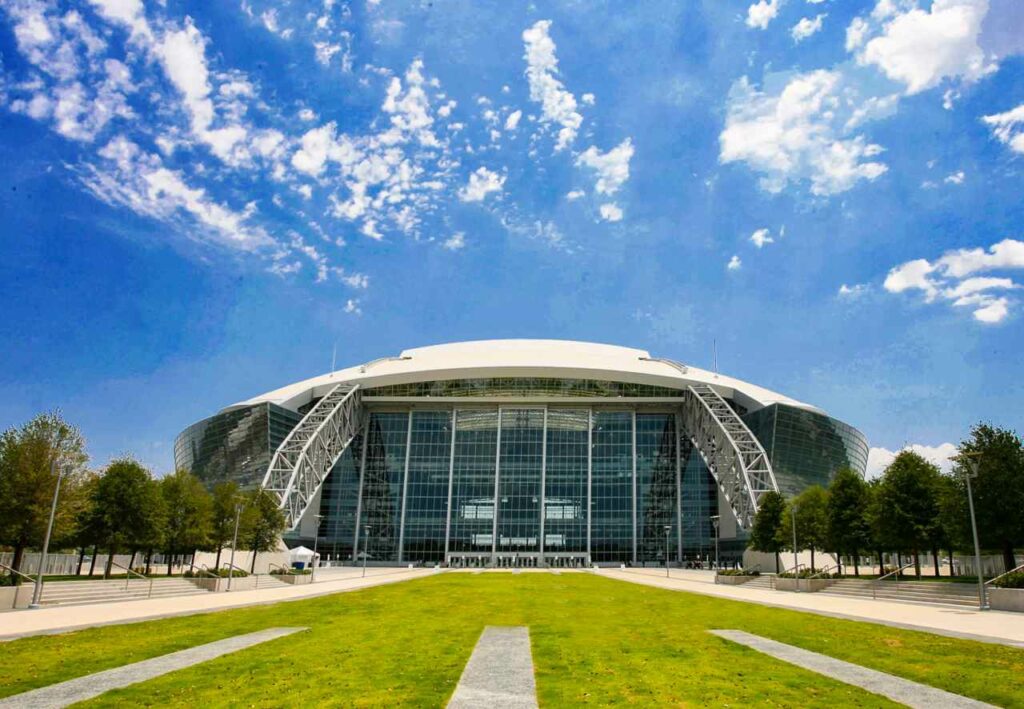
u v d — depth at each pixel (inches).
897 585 1790.1
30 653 775.7
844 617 1192.8
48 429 1690.5
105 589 1652.3
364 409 5108.3
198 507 2425.0
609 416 5002.5
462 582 2415.1
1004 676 645.9
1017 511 1627.7
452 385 4943.4
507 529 4763.8
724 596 1804.9
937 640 878.4
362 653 785.6
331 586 2181.3
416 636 936.9
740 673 671.8
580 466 4886.8
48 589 1508.4
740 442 4205.2
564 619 1178.6
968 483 1402.6
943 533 1973.4
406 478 4928.6
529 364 4815.5
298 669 684.7
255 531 2755.9
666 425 4982.8
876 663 722.8
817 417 4493.1
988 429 1722.4
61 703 546.6
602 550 4731.8
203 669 684.1
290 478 3998.5
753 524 2994.6
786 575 2390.5
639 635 956.6
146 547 2229.3
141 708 534.6
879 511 2080.5
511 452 4921.3
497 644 863.1
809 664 721.0
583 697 569.3
